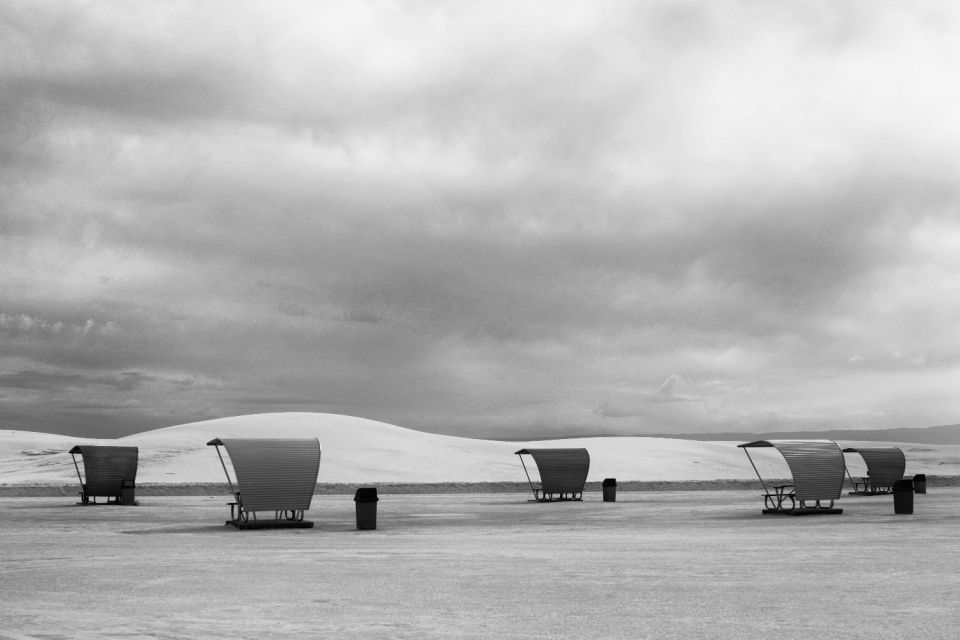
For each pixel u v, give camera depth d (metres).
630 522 33.53
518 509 43.28
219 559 21.47
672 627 12.36
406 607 14.20
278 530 30.88
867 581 16.81
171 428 100.19
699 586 16.28
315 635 12.03
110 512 41.72
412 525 32.97
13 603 14.86
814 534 27.48
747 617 13.09
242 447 31.67
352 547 24.38
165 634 12.13
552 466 50.16
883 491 59.94
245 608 14.21
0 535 29.16
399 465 83.69
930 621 12.70
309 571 18.94
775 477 89.88
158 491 61.19
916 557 20.89
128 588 16.55
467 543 25.36
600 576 17.78
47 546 25.11
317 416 106.06
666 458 102.31
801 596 15.04
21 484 61.84
